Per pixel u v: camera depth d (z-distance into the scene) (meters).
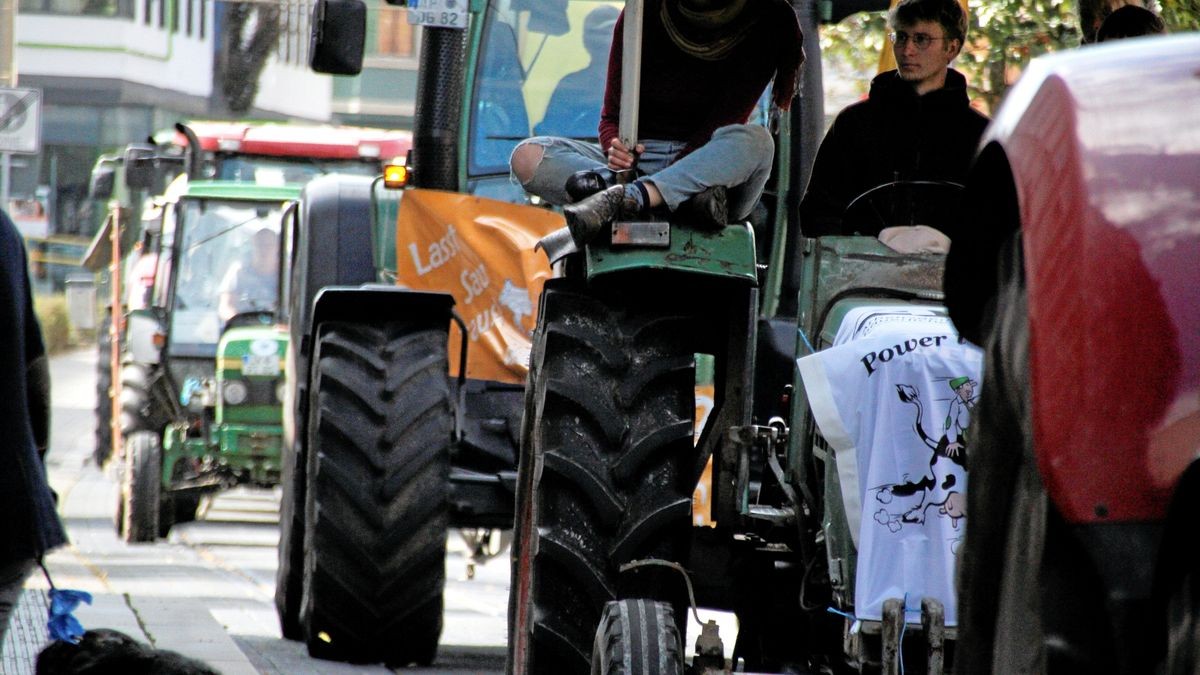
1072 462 12.02
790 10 22.70
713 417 22.45
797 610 23.41
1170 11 46.81
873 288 22.05
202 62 181.38
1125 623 11.74
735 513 22.09
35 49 184.62
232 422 65.62
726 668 19.25
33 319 19.69
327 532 30.58
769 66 22.72
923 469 19.05
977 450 13.93
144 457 61.81
